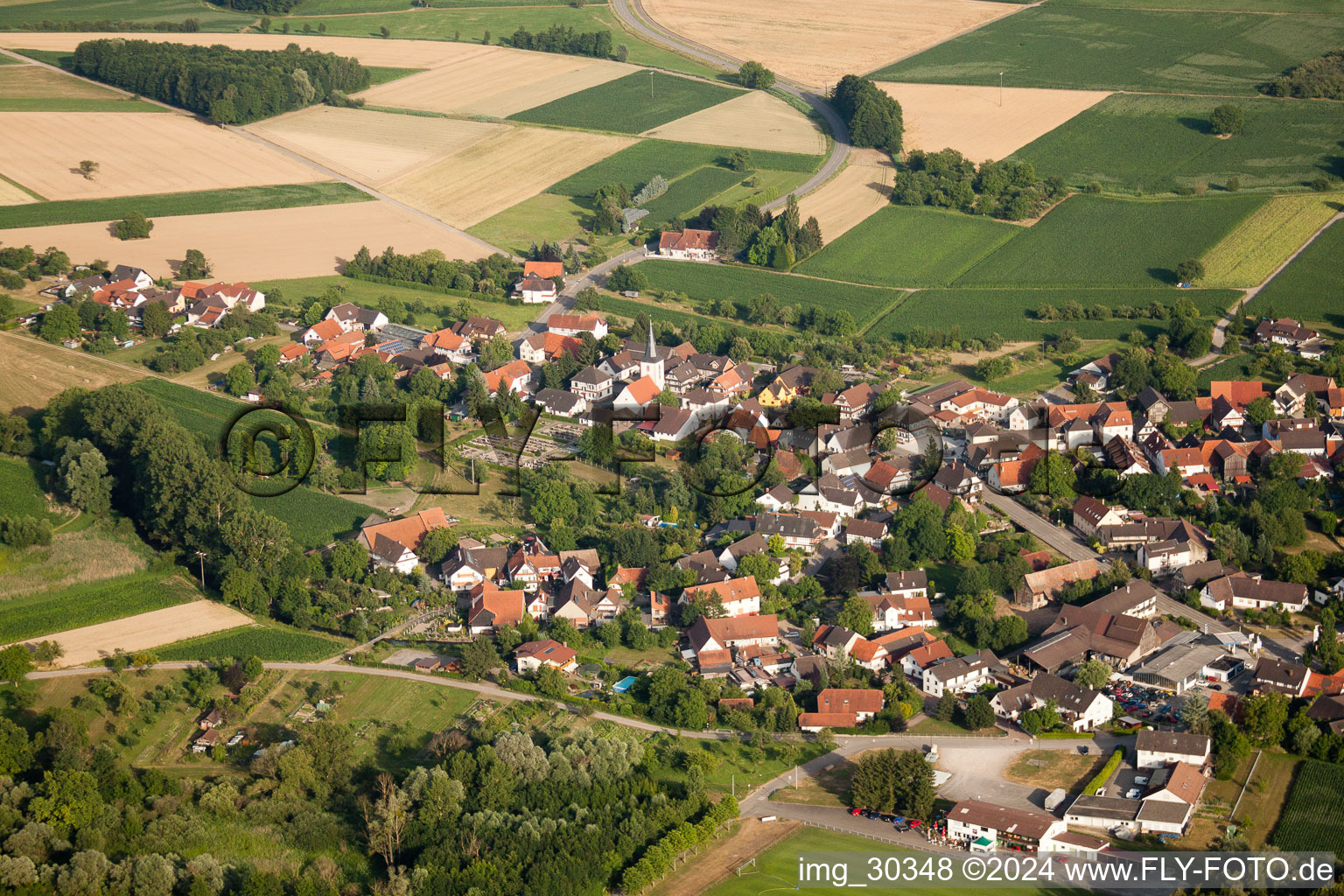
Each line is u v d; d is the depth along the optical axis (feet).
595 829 612.70
